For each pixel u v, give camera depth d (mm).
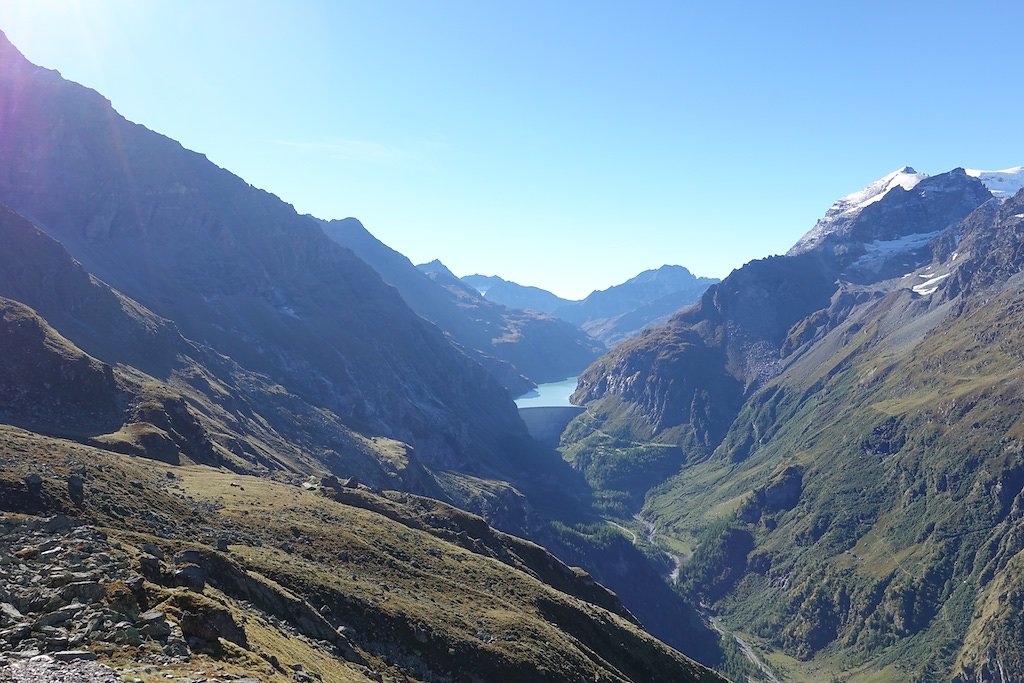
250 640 50812
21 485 82625
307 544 105062
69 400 180000
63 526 61875
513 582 126750
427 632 87312
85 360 192250
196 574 57469
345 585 89750
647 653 136125
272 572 83438
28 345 183875
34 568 49031
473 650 89125
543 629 106938
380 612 85875
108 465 109688
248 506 118188
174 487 119875
